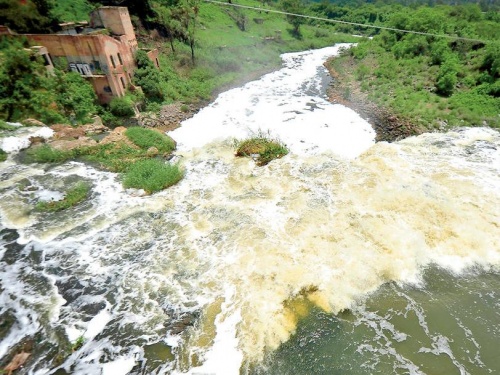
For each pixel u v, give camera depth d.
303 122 27.06
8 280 11.98
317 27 76.12
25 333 10.06
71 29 31.44
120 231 14.24
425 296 10.90
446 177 16.17
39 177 18.38
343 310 10.48
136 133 22.66
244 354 9.30
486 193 14.87
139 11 39.97
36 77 24.02
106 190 17.25
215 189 16.92
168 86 32.19
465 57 33.41
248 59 46.94
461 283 11.34
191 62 38.75
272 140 21.44
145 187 17.06
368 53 45.78
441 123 23.33
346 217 13.93
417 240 12.70
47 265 12.59
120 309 10.73
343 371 8.86
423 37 39.06
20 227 14.68
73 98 24.45
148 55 31.16
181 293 11.17
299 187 16.25
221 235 13.59
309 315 10.34
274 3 81.19
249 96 34.41
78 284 11.72
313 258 12.12
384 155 18.67
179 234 13.87
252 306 10.58
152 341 9.72
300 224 13.74
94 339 9.84
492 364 8.96
